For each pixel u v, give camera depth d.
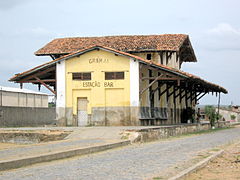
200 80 35.38
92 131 25.69
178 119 45.81
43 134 25.81
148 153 17.62
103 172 12.09
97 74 33.50
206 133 37.16
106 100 33.31
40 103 55.00
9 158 14.28
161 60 38.12
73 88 33.84
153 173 11.88
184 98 48.41
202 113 73.12
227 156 17.00
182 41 39.25
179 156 16.36
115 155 16.92
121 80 33.06
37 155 15.02
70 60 34.06
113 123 33.03
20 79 34.84
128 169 12.69
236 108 99.19
